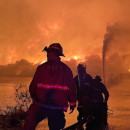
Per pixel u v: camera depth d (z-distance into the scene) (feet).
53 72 14.12
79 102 22.65
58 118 14.06
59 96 13.99
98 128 21.40
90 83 22.63
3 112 28.40
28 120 14.08
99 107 22.91
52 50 14.51
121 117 26.96
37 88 14.12
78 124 21.01
